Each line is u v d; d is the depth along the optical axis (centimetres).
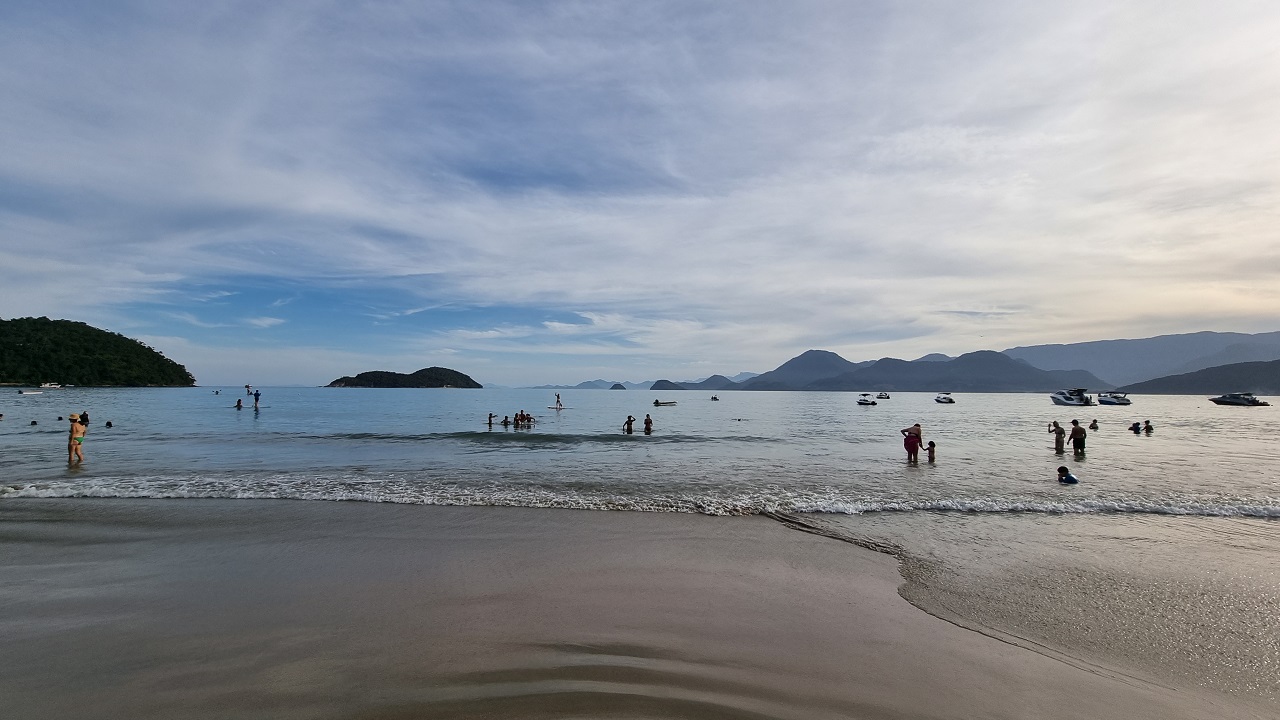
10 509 1262
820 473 1923
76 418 1983
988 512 1316
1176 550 1011
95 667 544
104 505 1307
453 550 969
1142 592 801
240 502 1353
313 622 656
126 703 480
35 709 470
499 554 947
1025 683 546
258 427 3844
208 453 2355
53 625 645
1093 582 841
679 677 537
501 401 11162
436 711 468
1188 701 524
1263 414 8231
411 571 851
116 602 717
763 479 1773
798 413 7381
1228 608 744
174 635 619
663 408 8794
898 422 5469
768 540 1059
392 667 546
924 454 2591
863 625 675
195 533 1068
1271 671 582
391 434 3419
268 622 655
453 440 3156
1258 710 512
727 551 984
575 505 1343
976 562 934
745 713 477
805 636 640
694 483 1678
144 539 1024
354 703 479
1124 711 503
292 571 847
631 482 1688
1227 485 1703
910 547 1022
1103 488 1639
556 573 850
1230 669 585
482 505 1341
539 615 685
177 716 461
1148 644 639
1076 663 592
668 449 2780
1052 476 1883
